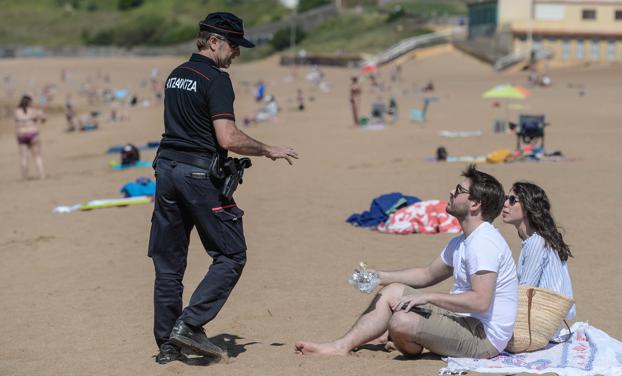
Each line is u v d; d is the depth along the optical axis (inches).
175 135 378.9
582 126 1749.5
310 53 6412.4
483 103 2576.3
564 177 983.0
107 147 1911.9
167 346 391.5
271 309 498.6
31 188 1175.0
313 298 521.0
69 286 582.6
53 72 6013.8
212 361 388.8
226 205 379.6
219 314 491.2
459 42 5359.3
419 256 629.0
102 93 4138.8
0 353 430.6
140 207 923.4
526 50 4707.2
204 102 372.2
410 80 4320.9
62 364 406.0
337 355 389.7
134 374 377.7
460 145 1422.2
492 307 369.4
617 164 1097.4
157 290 388.5
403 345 377.7
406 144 1477.6
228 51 382.3
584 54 4950.8
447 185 952.9
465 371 354.6
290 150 384.2
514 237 675.4
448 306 362.3
